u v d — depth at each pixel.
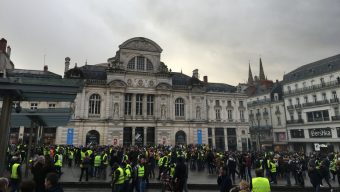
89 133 51.84
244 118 67.81
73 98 18.83
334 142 57.41
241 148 65.62
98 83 53.66
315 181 17.86
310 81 64.94
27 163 21.66
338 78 57.81
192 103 61.84
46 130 49.03
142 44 59.62
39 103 49.66
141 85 57.31
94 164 23.19
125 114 55.56
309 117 64.19
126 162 16.52
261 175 10.18
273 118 75.25
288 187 21.89
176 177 12.55
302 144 66.12
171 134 57.97
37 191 10.24
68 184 20.14
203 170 31.05
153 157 25.06
